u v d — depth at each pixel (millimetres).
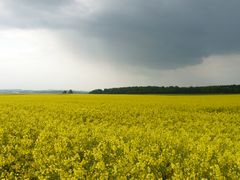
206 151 10234
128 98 45281
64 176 7750
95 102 34875
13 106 28812
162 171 8672
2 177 8133
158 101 37312
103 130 15000
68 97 49031
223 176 7832
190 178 7543
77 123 19531
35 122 18000
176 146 11477
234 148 11227
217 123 18516
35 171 8852
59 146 10562
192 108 28000
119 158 9609
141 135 13594
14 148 10883
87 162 9359
